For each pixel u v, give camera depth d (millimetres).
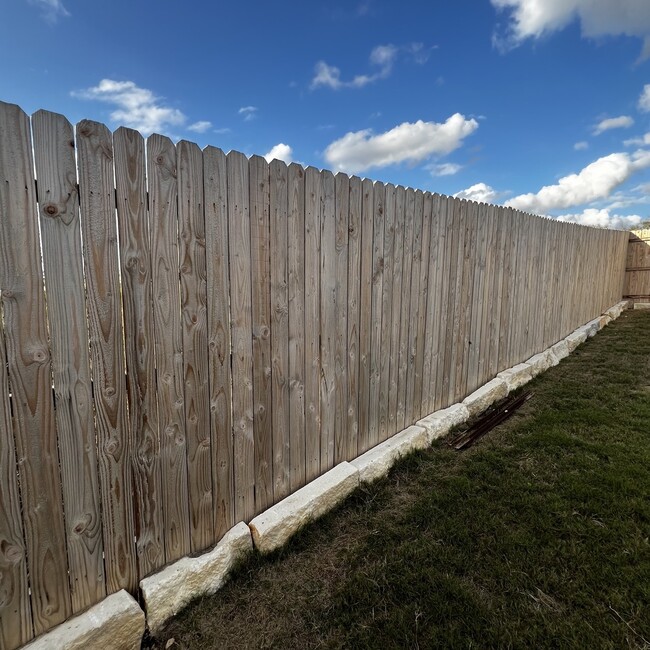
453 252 3244
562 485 2316
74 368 1216
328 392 2246
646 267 9055
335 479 2188
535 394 4059
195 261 1503
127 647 1310
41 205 1102
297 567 1740
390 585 1622
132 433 1384
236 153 1604
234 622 1467
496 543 1842
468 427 3275
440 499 2221
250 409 1804
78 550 1282
